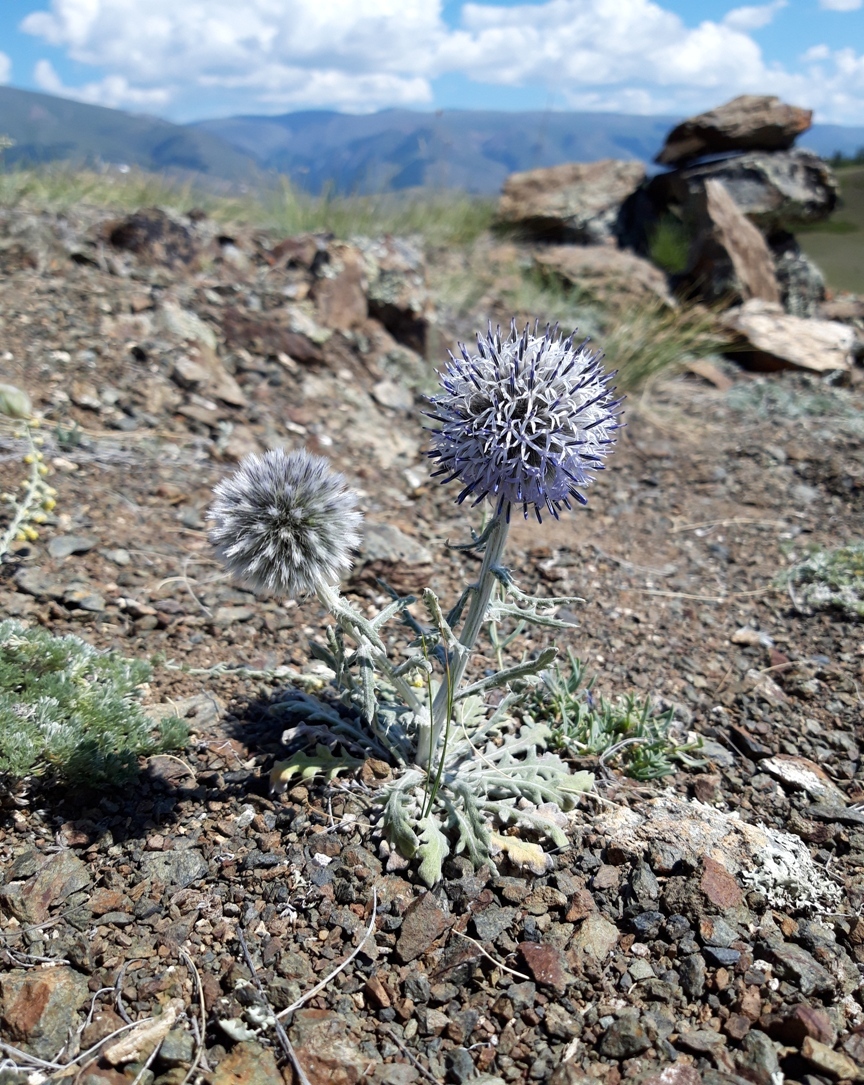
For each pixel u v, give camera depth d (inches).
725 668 12.2
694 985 7.1
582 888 7.9
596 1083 6.2
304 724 9.4
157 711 9.8
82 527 13.1
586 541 16.0
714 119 33.6
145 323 18.6
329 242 22.1
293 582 7.7
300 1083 6.1
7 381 15.8
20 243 20.0
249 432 16.9
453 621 7.9
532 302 27.6
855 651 12.6
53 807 8.3
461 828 8.0
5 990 6.5
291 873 7.8
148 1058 6.2
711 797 9.4
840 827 9.0
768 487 19.0
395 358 21.6
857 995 7.1
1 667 8.6
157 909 7.4
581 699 10.9
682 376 25.3
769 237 34.0
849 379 26.1
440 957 7.2
